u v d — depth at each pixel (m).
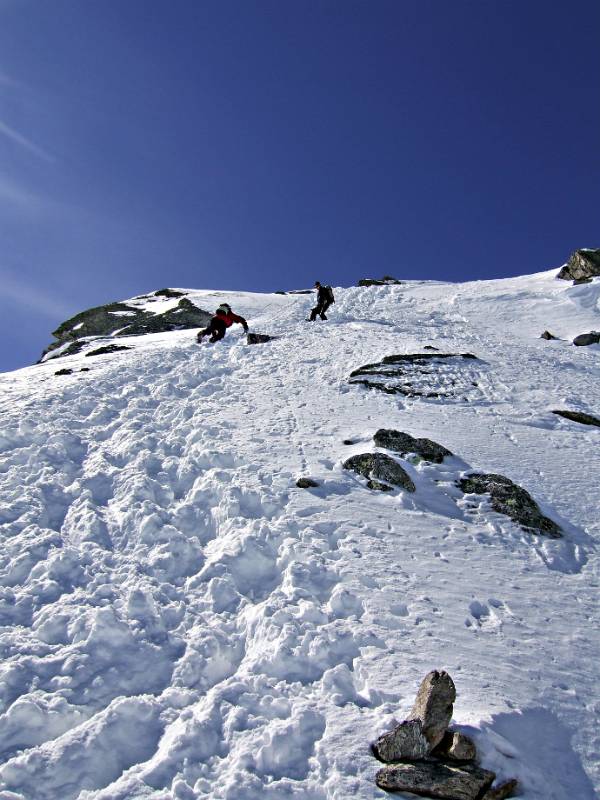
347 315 29.47
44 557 7.83
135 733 5.39
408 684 5.73
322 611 6.80
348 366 17.94
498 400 15.51
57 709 5.57
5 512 8.79
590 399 16.22
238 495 9.25
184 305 38.09
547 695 5.84
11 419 12.09
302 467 10.47
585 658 6.48
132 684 6.00
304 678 5.94
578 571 8.34
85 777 4.95
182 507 9.25
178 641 6.55
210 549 8.30
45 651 6.27
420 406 14.59
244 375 16.92
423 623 6.71
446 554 8.25
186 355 19.55
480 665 6.12
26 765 4.95
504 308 31.80
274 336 22.81
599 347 24.41
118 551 8.23
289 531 8.41
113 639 6.44
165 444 11.45
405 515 9.19
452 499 9.91
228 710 5.52
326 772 4.81
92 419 12.79
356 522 8.78
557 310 30.47
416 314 30.52
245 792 4.67
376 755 4.93
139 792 4.72
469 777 4.59
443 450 11.34
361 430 12.40
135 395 14.54
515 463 11.58
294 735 5.17
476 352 20.81
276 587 7.47
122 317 41.06
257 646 6.42
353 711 5.44
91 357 22.47
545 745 5.27
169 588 7.42
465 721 5.14
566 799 4.80
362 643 6.33
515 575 7.97
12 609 6.86
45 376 18.31
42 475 10.05
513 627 6.84
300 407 13.95
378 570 7.63
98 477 10.07
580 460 12.12
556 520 9.59
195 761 5.04
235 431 12.09
